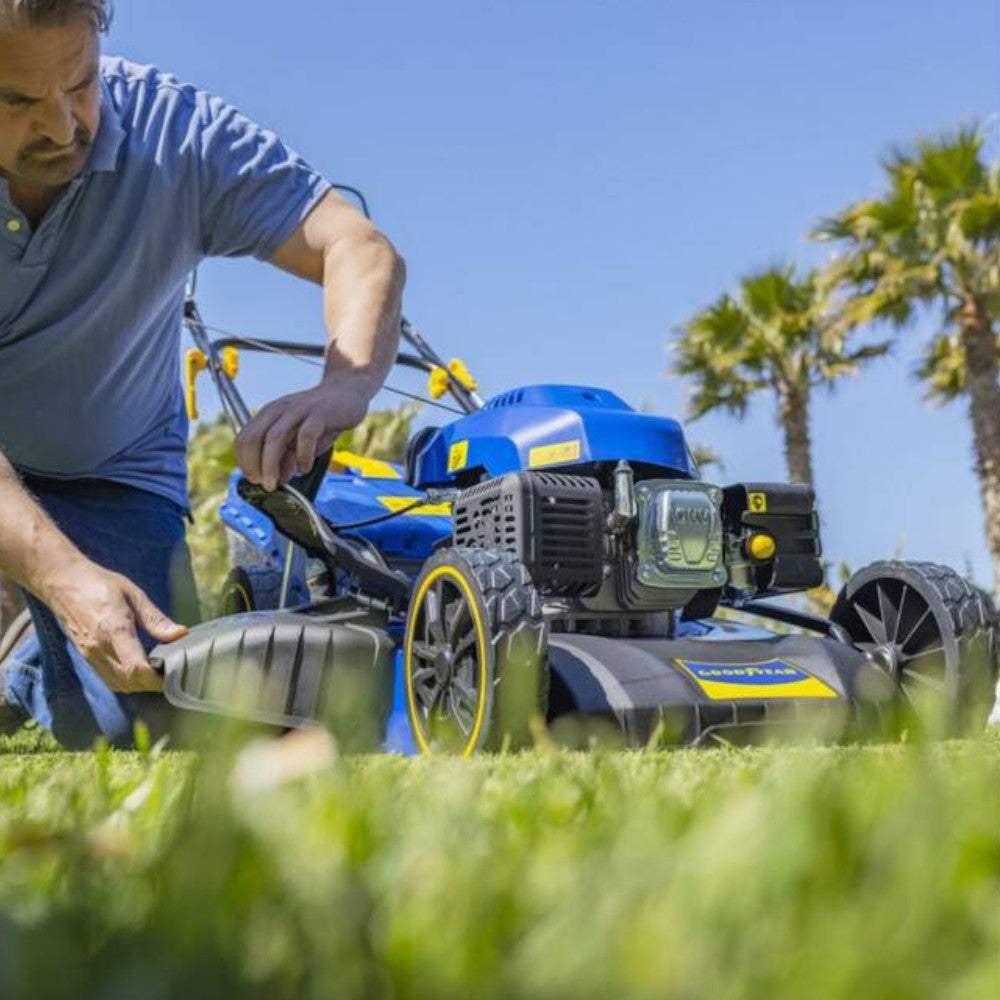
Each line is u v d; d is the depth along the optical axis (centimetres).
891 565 380
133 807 100
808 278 1862
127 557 395
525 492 341
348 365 316
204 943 47
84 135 311
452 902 55
